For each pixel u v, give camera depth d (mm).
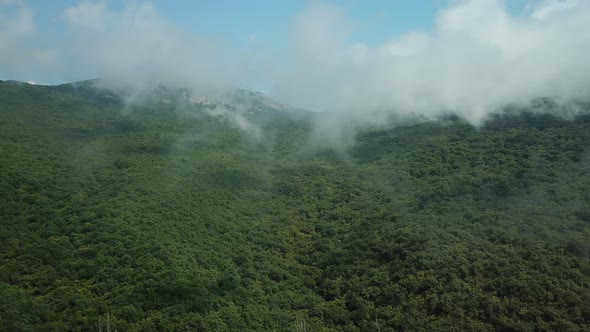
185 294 87875
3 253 89875
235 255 104938
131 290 87000
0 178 105250
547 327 74438
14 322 76000
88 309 81938
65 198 108062
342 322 89250
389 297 89438
